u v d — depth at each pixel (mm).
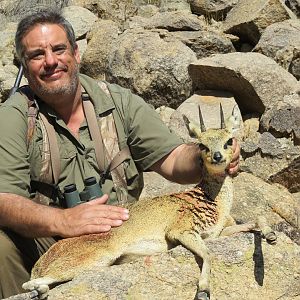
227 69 3262
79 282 1623
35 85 1902
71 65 1919
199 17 4598
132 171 1974
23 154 1836
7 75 4426
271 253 1669
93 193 1854
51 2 5199
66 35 1939
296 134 2949
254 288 1645
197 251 1636
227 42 4027
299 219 2533
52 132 1893
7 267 1852
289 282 1662
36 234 1771
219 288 1635
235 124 1792
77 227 1724
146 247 1731
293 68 3615
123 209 1753
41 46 1894
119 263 1766
